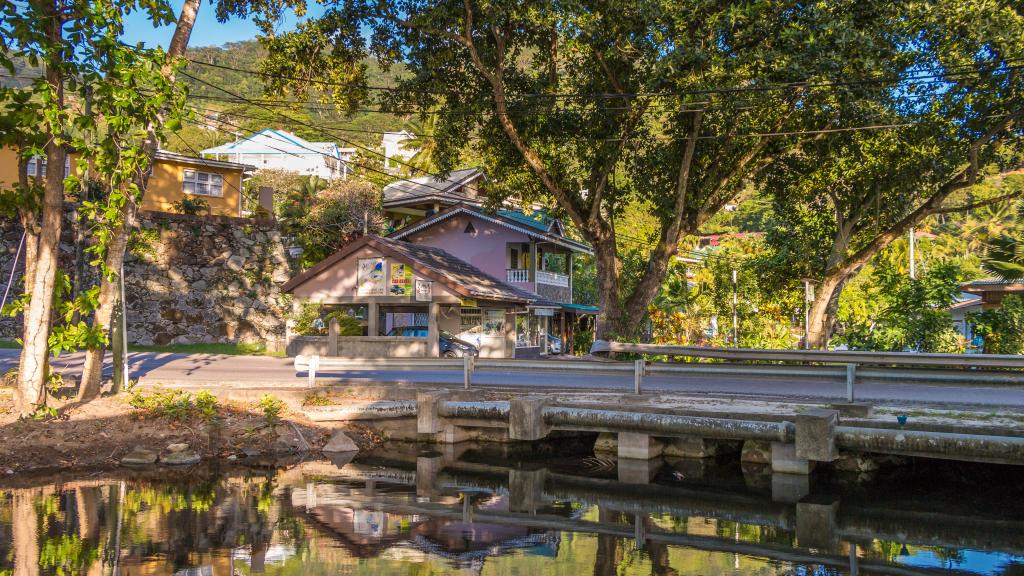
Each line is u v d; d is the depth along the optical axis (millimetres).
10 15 12906
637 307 26141
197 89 97500
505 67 24281
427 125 61094
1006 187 82375
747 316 40812
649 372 15445
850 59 20125
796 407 13695
